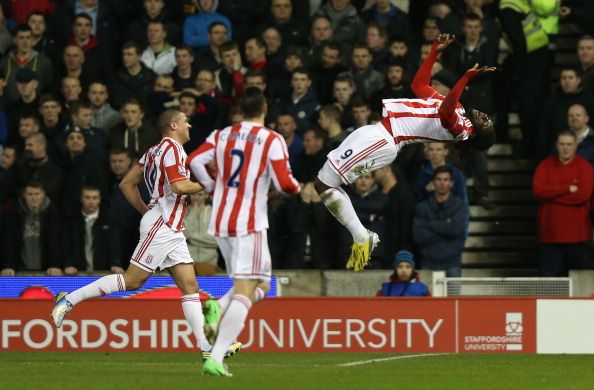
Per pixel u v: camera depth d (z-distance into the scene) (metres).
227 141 27.72
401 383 26.55
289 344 36.25
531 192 51.06
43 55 51.72
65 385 25.69
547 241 45.44
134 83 50.41
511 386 26.30
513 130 53.56
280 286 43.72
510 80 52.53
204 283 40.25
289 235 44.91
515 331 36.00
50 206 45.22
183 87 50.44
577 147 46.41
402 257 40.84
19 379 27.12
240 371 29.50
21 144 48.41
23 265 45.38
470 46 50.19
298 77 48.53
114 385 25.56
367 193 44.62
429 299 36.12
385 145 30.61
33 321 36.66
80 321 36.53
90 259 45.06
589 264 45.12
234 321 27.48
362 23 53.16
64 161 47.44
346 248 44.44
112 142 47.03
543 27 52.41
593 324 35.78
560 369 30.92
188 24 53.25
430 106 30.77
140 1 54.88
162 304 36.44
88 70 51.28
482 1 52.28
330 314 36.25
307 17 55.12
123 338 36.47
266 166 27.56
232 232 27.56
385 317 36.19
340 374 28.66
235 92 48.53
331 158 30.88
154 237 31.81
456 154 48.81
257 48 50.47
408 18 53.72
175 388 24.91
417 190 45.91
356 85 49.72
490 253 49.75
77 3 53.47
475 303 36.03
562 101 48.44
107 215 44.75
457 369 30.59
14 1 55.28
